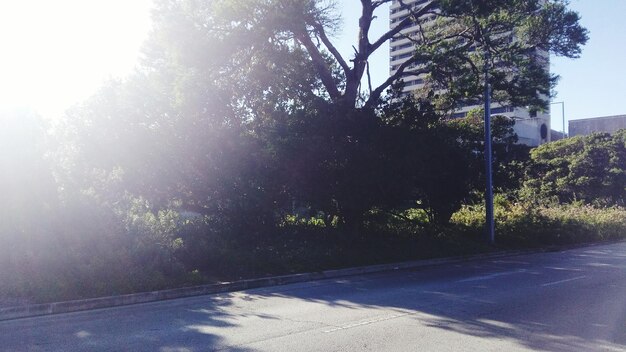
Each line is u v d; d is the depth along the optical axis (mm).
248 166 18844
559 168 49219
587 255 23000
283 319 9695
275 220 18906
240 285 13477
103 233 12977
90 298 10992
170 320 9680
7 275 11062
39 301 10516
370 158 18688
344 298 11961
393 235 21891
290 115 19766
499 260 20641
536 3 21812
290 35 21297
